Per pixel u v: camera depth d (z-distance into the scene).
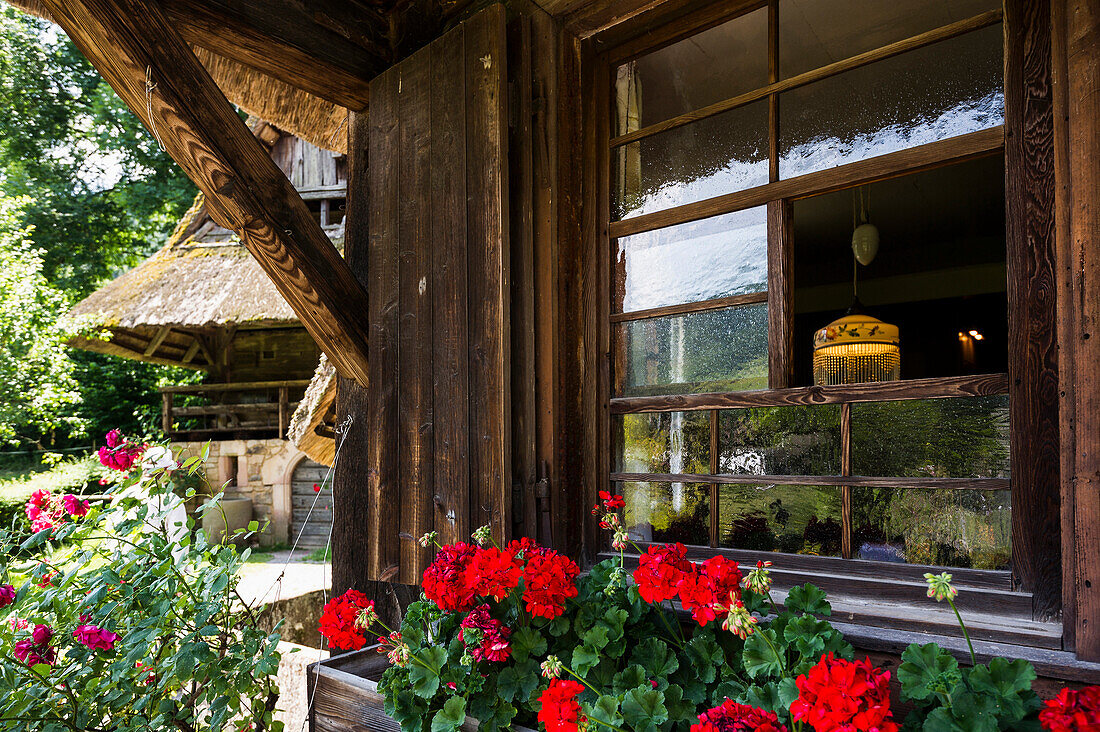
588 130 2.08
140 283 9.62
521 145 1.92
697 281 1.88
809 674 1.02
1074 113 1.21
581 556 1.96
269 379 11.21
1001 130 1.44
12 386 11.38
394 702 1.46
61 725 1.75
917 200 3.97
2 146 15.09
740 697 1.26
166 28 1.67
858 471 1.59
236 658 1.94
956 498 1.46
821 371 2.58
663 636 1.54
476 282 1.84
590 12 1.92
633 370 1.98
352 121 2.53
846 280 5.94
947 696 1.06
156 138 1.73
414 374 1.99
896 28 1.67
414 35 2.24
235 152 1.80
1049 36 1.36
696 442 1.85
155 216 16.31
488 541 1.77
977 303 6.00
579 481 1.98
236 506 8.86
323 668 1.71
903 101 1.60
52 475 12.46
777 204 1.75
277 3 1.98
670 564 1.33
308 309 2.05
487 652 1.41
